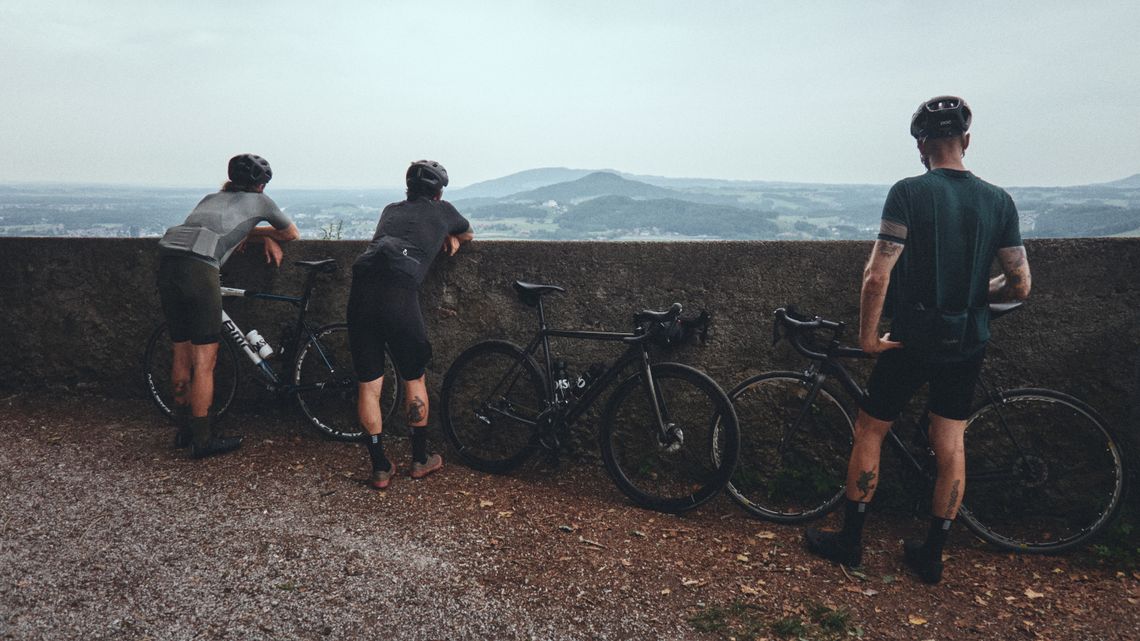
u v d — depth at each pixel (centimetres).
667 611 256
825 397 355
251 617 244
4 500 333
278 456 399
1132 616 256
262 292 465
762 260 369
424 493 354
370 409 353
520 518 329
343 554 287
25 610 245
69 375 508
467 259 422
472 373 421
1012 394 320
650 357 389
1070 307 329
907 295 264
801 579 282
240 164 406
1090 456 327
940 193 258
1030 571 294
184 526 308
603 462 376
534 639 237
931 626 251
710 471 380
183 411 404
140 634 234
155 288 486
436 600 257
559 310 406
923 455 322
